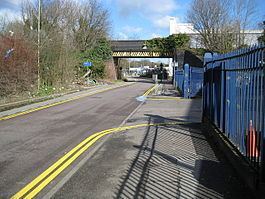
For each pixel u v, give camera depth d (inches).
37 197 230.1
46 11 1932.8
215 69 402.6
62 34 1435.8
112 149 361.1
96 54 2388.0
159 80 2844.5
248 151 248.4
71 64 1408.7
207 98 462.0
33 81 1074.7
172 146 370.3
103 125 520.1
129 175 272.5
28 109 722.8
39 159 323.9
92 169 289.7
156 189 241.3
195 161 309.1
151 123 536.7
